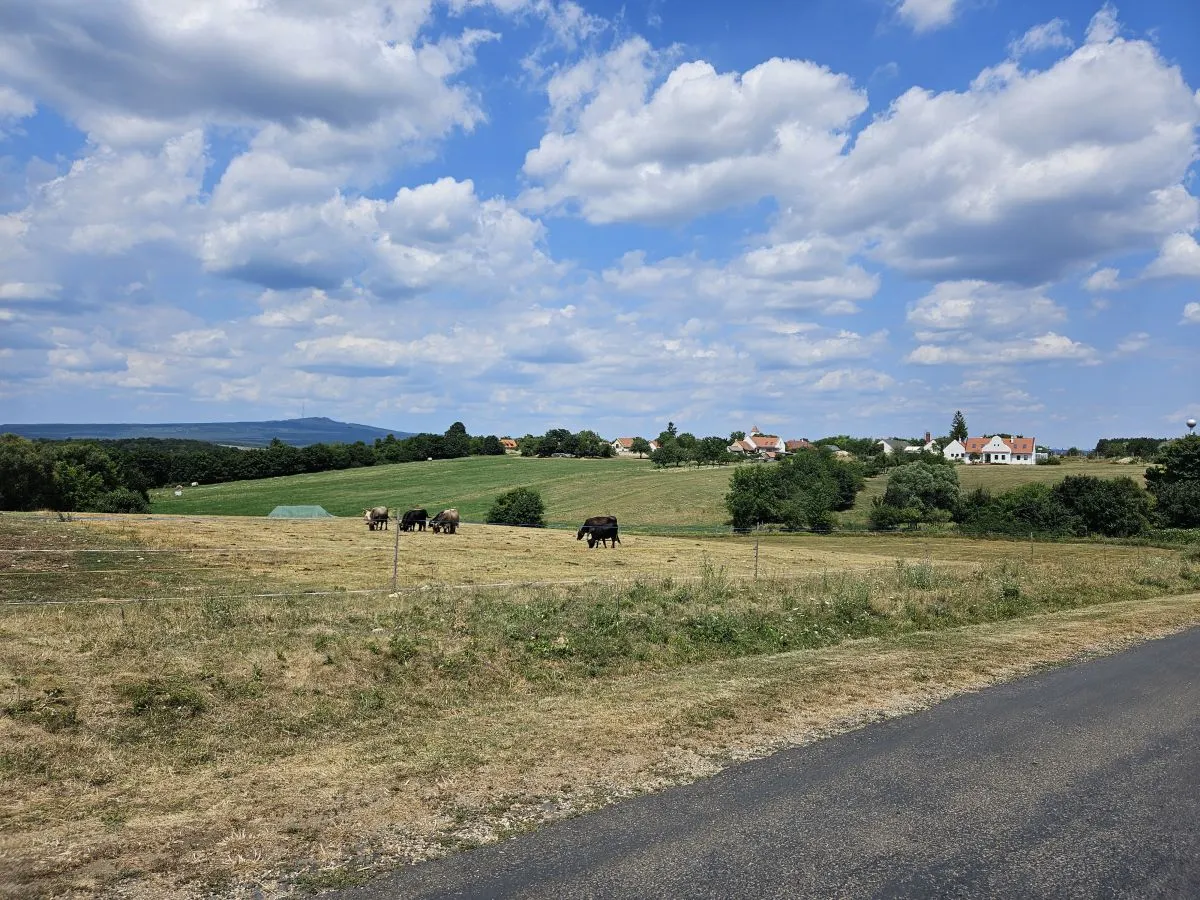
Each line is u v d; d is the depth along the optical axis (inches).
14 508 2426.2
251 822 218.8
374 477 4530.0
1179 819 222.7
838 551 1722.4
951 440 7047.2
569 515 3137.3
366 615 492.7
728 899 176.6
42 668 343.0
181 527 1338.6
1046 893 180.5
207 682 349.4
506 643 451.8
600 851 200.1
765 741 292.5
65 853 198.8
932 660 439.2
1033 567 987.9
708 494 3494.1
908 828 214.8
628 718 320.8
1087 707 343.3
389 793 240.2
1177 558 1236.5
